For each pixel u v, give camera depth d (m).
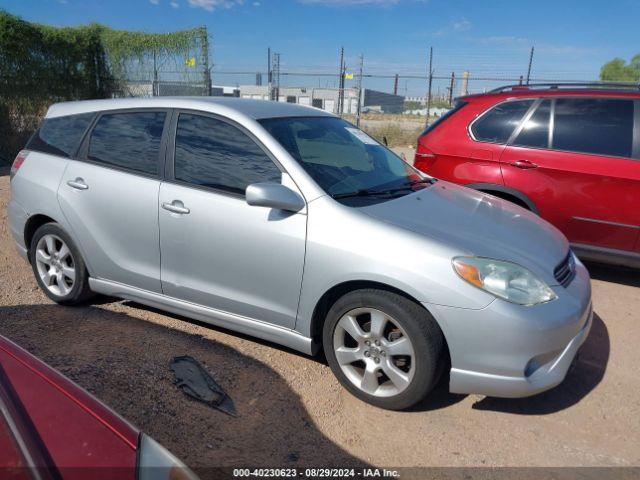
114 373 3.35
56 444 1.54
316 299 3.15
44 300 4.52
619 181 4.72
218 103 3.77
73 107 4.38
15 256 5.62
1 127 12.41
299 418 3.03
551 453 2.82
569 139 4.98
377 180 3.72
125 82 15.87
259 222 3.29
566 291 3.04
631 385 3.46
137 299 3.96
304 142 3.65
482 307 2.77
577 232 4.98
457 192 4.04
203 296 3.60
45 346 3.69
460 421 3.05
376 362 3.08
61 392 1.77
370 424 3.00
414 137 17.67
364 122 21.78
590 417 3.13
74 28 14.51
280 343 3.41
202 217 3.48
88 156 4.10
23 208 4.39
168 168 3.72
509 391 2.83
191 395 3.16
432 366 2.92
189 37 15.48
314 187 3.25
